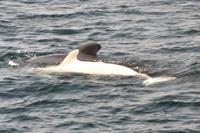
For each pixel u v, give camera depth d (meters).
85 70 77.00
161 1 114.69
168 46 88.25
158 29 97.75
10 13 108.19
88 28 99.19
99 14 106.88
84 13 107.56
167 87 70.62
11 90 71.81
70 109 65.94
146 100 67.12
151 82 72.12
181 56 83.06
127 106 65.94
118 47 88.62
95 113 64.62
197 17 103.56
